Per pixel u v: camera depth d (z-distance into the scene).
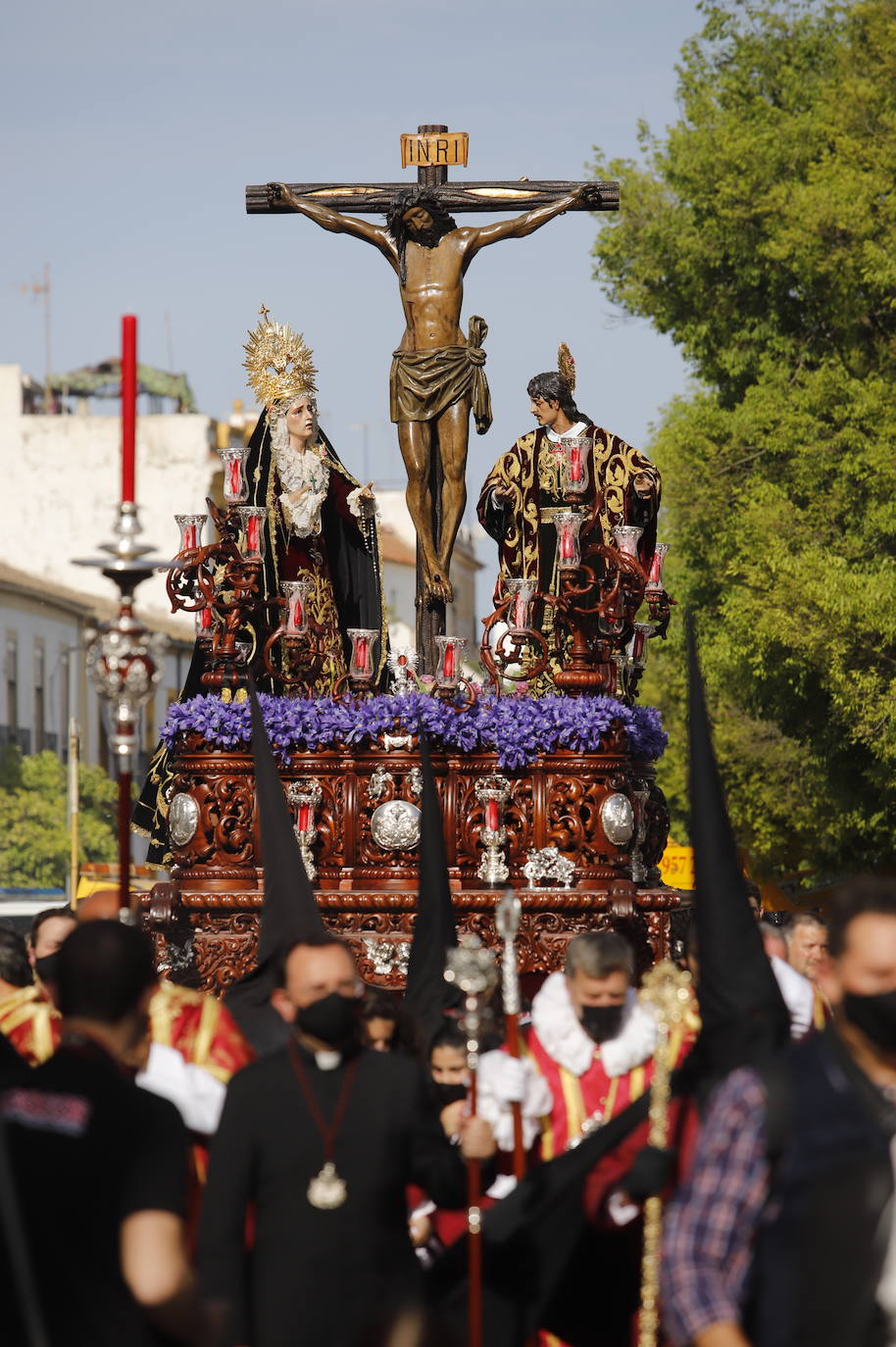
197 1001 10.71
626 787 19.36
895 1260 7.03
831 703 43.78
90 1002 8.18
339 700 19.62
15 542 99.19
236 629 19.72
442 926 12.13
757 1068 7.30
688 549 48.81
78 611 89.81
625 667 21.28
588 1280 9.95
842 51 47.75
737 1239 7.11
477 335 20.55
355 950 18.44
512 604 19.33
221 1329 8.09
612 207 20.91
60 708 88.88
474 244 20.67
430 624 20.61
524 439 21.72
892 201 44.41
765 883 52.34
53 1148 7.53
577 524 19.16
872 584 41.59
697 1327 7.00
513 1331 9.86
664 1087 9.02
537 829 18.97
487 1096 10.54
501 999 12.75
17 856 75.38
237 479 19.69
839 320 46.41
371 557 23.09
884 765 43.38
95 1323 7.35
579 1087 10.87
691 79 52.09
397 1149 9.27
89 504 99.25
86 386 113.69
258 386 22.03
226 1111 9.23
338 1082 9.26
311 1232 9.01
